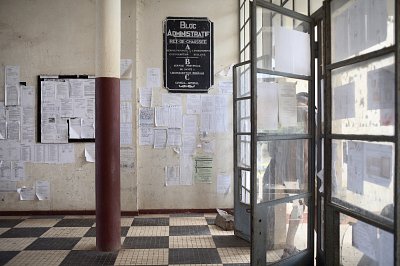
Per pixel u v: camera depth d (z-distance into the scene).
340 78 2.66
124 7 5.25
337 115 2.70
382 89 2.18
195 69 5.37
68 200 5.27
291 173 3.17
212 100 5.39
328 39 2.77
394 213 2.03
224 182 5.40
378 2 2.21
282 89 3.06
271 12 2.96
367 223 2.34
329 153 2.79
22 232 4.41
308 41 3.23
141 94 5.32
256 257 2.84
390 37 2.10
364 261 2.41
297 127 3.18
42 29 5.25
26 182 5.24
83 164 5.27
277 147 3.05
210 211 5.39
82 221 4.93
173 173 5.36
